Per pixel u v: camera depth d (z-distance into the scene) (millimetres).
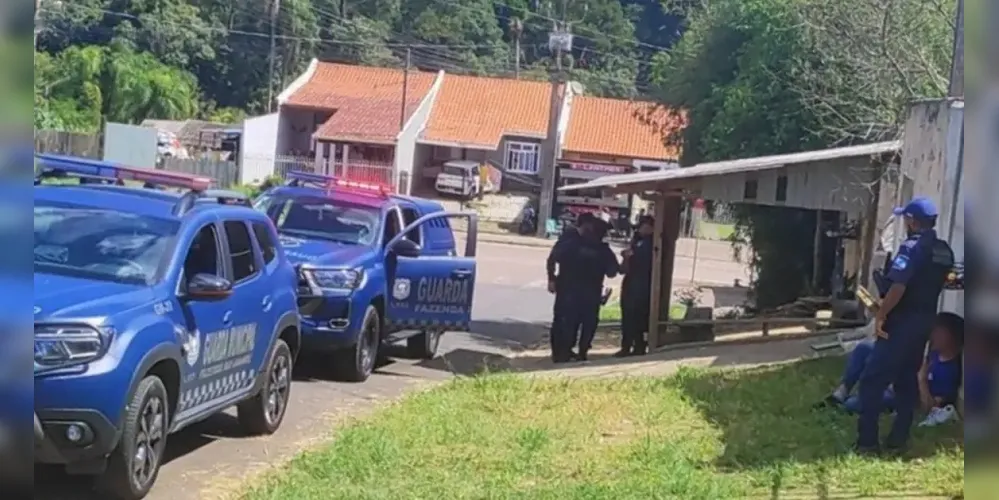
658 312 16250
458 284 13484
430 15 75438
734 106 21125
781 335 16500
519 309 24234
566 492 7090
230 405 8375
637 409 10180
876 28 16469
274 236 9617
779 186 15672
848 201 15562
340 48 71062
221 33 66500
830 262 20953
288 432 9406
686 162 23766
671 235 17078
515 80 59656
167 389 7172
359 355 12133
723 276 36156
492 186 55156
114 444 6340
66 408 6098
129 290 6898
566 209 46594
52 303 6332
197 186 8445
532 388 11383
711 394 10695
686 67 24000
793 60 19469
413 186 54656
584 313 15312
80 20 59375
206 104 64312
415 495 7148
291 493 7137
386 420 9672
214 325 7762
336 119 54625
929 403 9008
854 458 7746
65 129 46750
